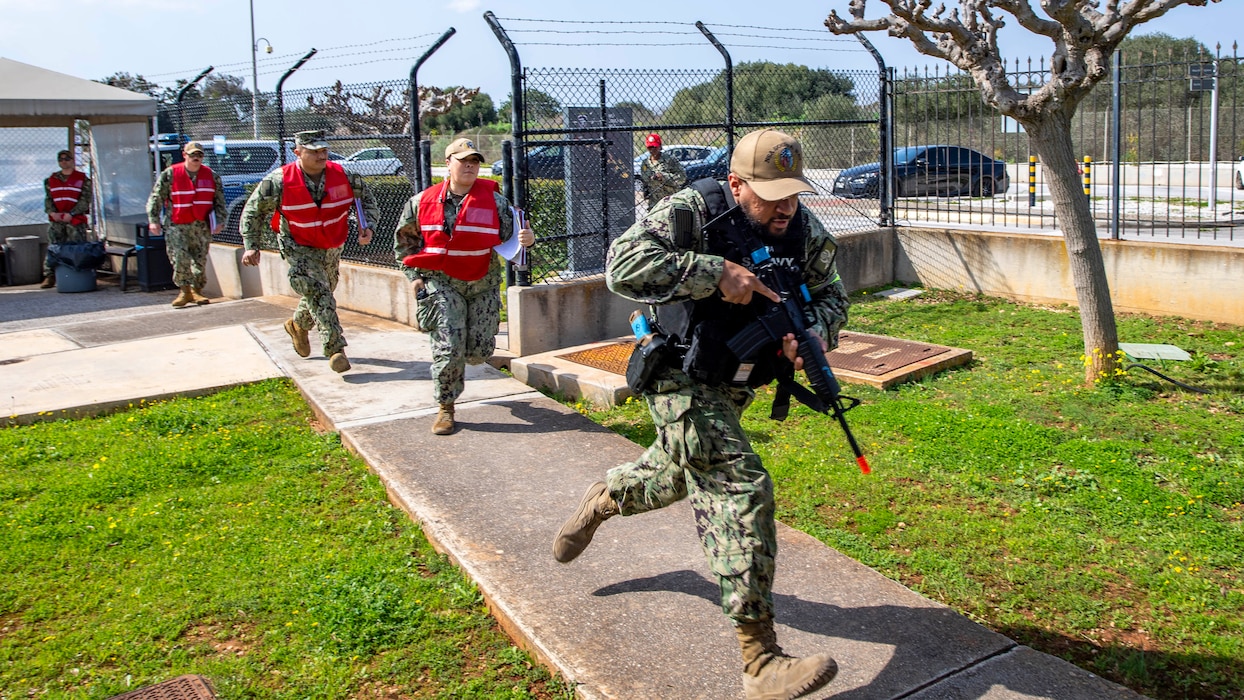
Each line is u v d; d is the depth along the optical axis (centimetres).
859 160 1089
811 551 408
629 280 291
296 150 673
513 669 334
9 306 1187
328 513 471
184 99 1285
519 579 384
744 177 292
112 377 707
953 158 1290
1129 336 805
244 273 1197
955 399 640
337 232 688
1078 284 659
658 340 307
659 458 335
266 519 462
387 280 914
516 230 573
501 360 749
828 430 581
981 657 326
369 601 374
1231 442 540
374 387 665
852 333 813
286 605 377
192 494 494
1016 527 439
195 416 617
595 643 337
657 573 388
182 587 394
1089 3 654
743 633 288
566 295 793
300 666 338
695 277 284
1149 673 328
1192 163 1814
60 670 340
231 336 842
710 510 296
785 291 297
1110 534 432
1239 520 443
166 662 343
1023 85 878
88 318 1088
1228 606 368
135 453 551
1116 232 912
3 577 407
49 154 1474
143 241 1277
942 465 518
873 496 479
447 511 451
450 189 549
